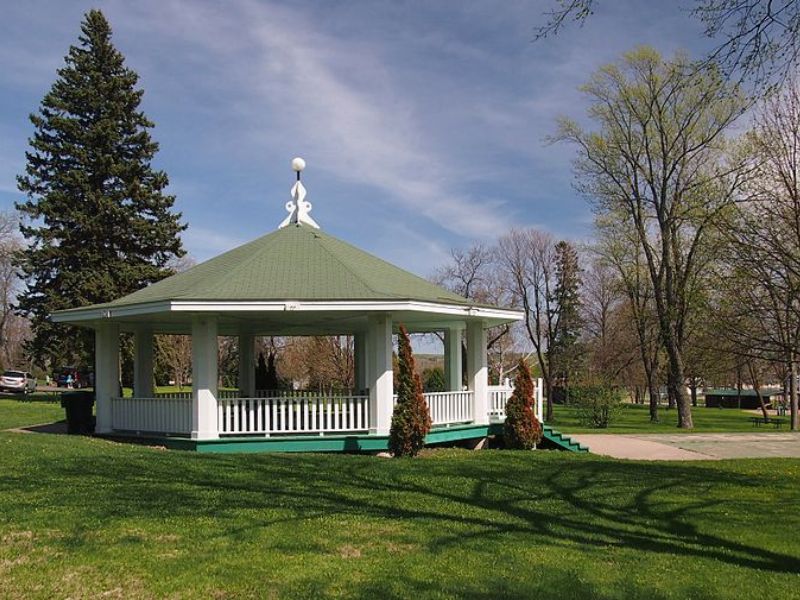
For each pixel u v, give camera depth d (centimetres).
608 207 3073
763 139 1739
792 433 2442
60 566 625
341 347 3847
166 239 3114
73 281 2877
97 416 1534
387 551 696
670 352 2958
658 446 1934
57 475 1016
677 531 830
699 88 2519
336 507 877
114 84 3069
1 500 853
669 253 2980
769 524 872
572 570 654
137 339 1783
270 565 640
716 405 5531
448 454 1424
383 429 1398
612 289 3728
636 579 637
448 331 1911
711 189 2633
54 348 2977
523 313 1658
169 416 1418
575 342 4984
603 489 1086
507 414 1617
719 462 1547
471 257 4353
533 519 859
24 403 2906
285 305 1308
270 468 1137
